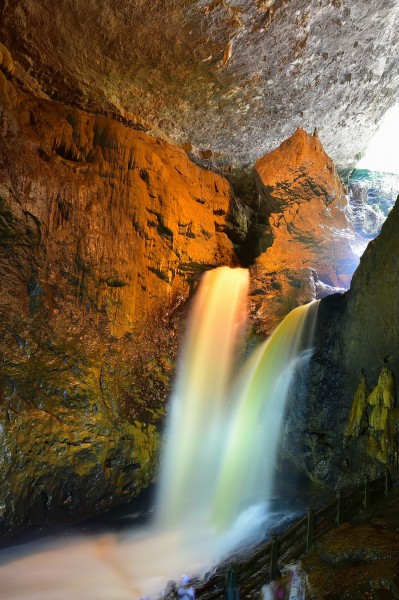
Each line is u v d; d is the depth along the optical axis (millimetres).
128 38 12578
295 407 11820
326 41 13891
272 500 10953
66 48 12633
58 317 11398
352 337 10938
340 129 18172
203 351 13914
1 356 10352
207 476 12594
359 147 19984
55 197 11539
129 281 12781
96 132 13258
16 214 10641
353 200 20953
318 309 12094
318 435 11148
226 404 13117
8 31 12133
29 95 12977
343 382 11070
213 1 11812
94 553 10281
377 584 6098
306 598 6328
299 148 15891
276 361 12727
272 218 16578
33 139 11781
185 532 11234
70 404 10984
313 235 15906
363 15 13297
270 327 13633
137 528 11461
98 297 12125
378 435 9539
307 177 16000
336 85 15766
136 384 12383
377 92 17016
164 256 13844
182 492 12289
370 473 9570
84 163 12664
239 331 13688
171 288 14281
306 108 16328
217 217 16406
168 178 14344
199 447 12844
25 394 10477
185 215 14484
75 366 11336
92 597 8383
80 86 13648
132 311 12828
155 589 8547
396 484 8695
